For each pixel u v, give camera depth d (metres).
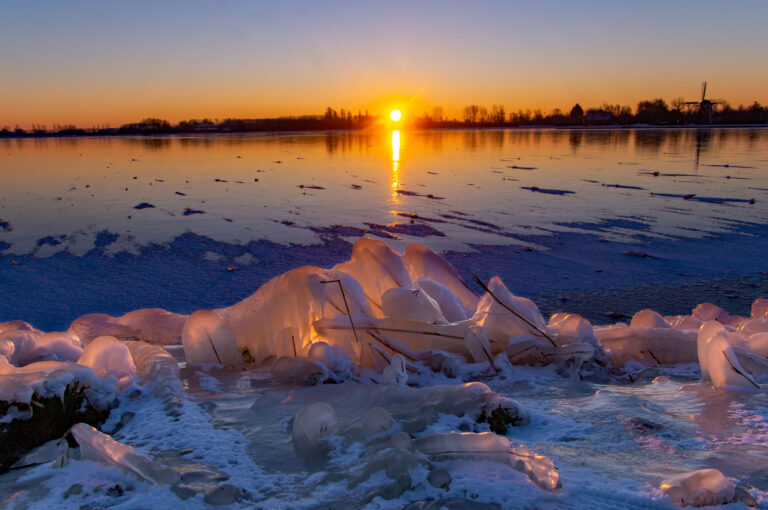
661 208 18.91
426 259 4.89
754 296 9.20
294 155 49.06
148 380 3.02
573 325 3.81
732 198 20.86
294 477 1.95
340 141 83.00
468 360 3.73
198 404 2.76
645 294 9.41
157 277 10.86
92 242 14.31
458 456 1.96
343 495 1.80
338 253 13.01
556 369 3.58
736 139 65.75
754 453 2.11
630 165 35.06
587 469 1.98
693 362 3.75
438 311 4.00
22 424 2.29
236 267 11.67
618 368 3.69
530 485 1.81
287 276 3.96
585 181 27.06
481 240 14.23
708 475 1.77
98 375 2.78
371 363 3.70
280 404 2.77
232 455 2.15
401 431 2.24
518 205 20.02
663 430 2.39
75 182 28.50
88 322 5.08
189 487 1.83
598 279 10.44
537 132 114.31
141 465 1.97
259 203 21.05
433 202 21.02
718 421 2.50
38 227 16.44
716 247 13.00
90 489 1.89
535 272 11.03
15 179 30.20
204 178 30.28
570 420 2.53
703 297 9.17
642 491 1.76
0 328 4.04
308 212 18.94
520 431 2.46
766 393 2.88
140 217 18.08
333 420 2.27
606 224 16.25
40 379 2.43
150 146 70.06
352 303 3.87
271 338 4.00
